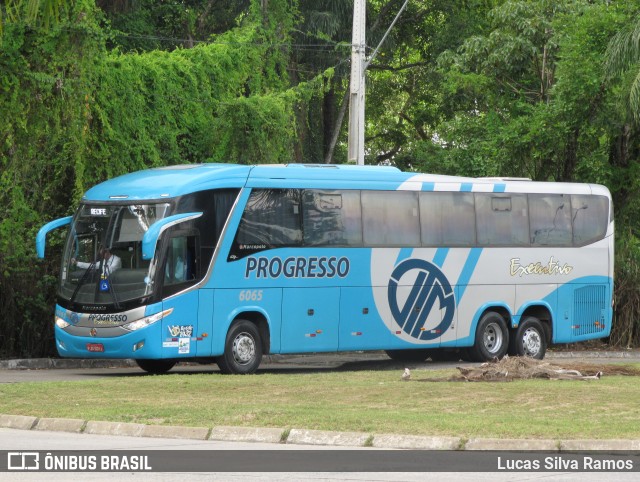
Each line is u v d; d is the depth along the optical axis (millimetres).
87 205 28047
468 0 58531
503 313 33969
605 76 38719
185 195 27406
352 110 37031
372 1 61812
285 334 29062
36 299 32875
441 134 48750
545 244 34781
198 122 36688
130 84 33781
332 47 55156
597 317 36125
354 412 17656
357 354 39125
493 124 44469
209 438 16125
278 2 45719
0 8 26625
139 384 22578
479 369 24484
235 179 28359
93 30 31125
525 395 20328
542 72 44750
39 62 30578
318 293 29703
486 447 14961
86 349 27219
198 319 27422
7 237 32500
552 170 43312
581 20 40781
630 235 43594
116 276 27125
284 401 19516
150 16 51750
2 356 32531
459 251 32688
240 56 38469
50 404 19000
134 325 26688
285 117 37938
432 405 18812
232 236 28094
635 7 40406
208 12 55938
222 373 28062
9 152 31906
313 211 29766
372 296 30766
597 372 25531
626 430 15641
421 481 12602
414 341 31703
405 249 31500
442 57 46719
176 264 27188
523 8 44938
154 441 15891
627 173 42406
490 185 33656
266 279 28688
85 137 31750
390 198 31375
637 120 38469
